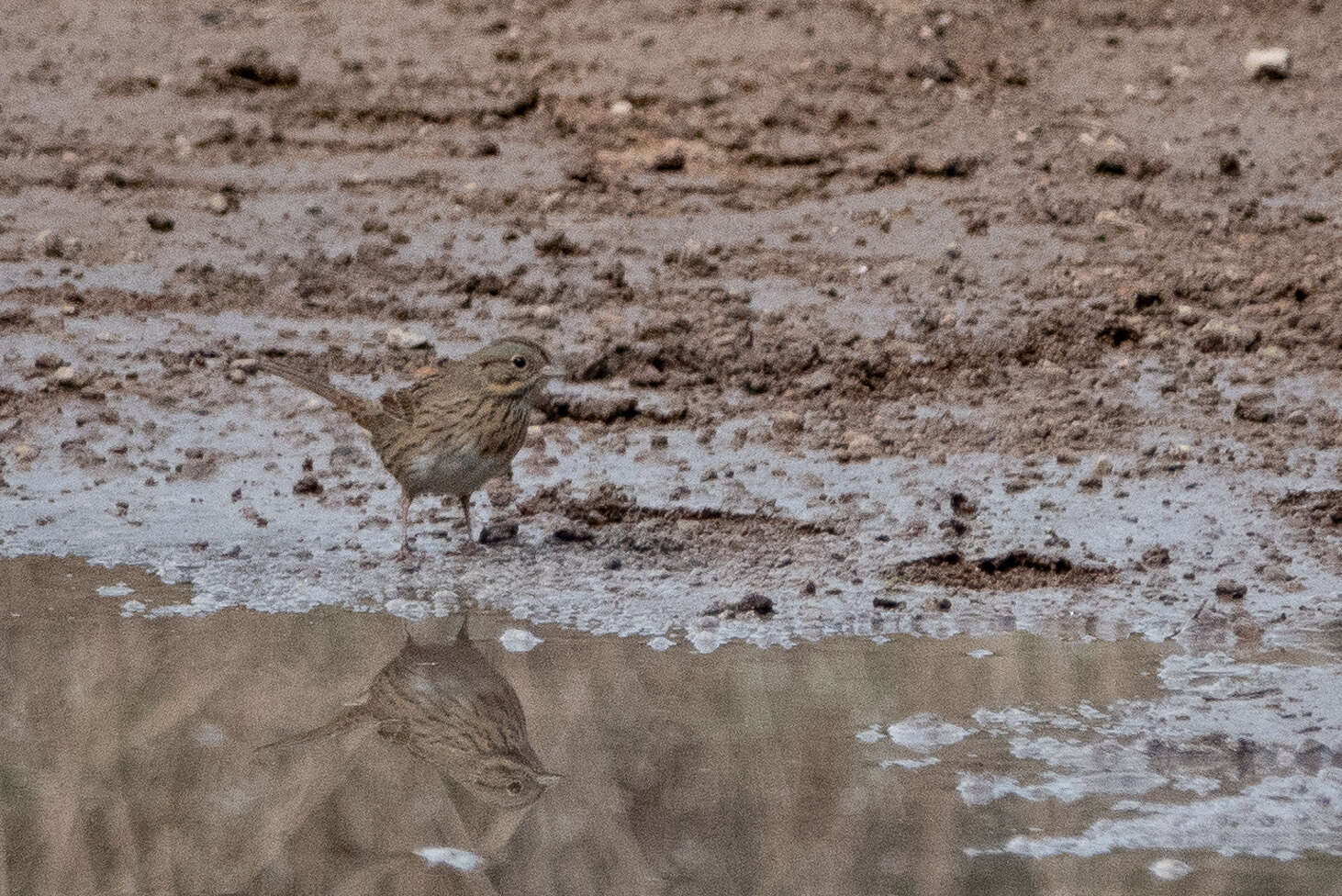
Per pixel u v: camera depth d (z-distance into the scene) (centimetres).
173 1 2555
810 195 2056
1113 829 915
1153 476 1443
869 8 2409
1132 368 1673
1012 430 1547
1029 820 926
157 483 1454
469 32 2431
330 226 2008
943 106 2220
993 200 2019
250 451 1521
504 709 1083
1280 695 1063
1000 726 1033
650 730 1047
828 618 1199
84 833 959
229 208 2042
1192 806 936
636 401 1591
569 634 1181
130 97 2312
